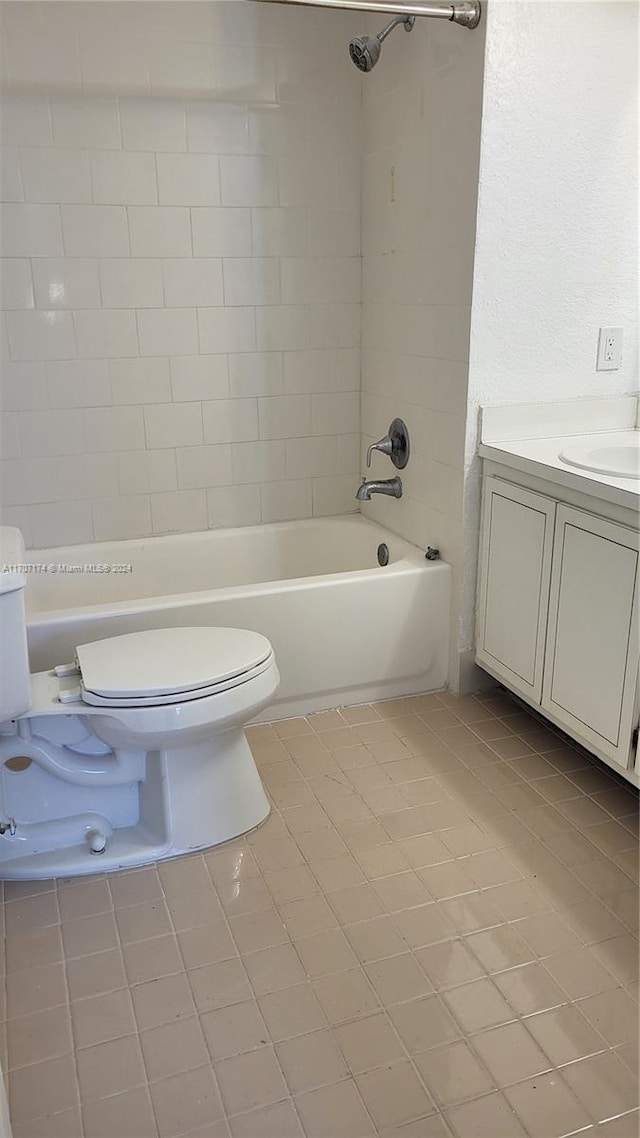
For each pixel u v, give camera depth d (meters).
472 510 2.36
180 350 2.71
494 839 1.87
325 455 3.00
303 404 2.92
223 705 1.74
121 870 1.80
